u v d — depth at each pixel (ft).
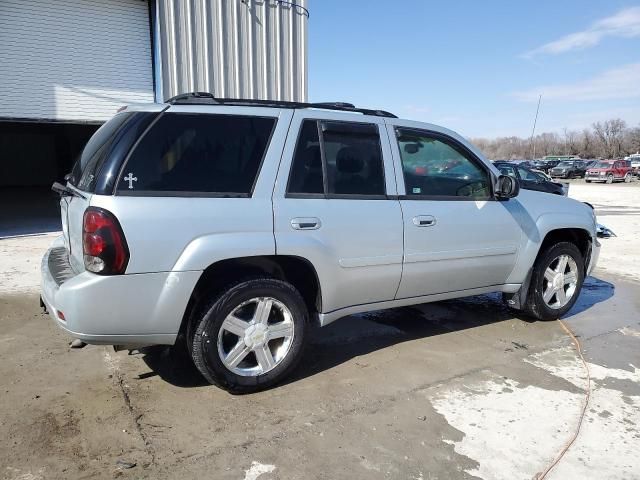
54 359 12.46
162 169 9.82
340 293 11.82
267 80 40.63
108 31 34.53
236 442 9.15
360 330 15.20
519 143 331.57
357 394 11.05
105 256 9.15
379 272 12.18
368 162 12.14
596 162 123.34
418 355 13.32
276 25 40.50
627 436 9.68
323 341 14.25
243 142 10.68
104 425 9.56
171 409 10.21
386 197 12.25
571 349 14.02
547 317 16.02
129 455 8.67
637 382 12.02
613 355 13.70
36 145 81.41
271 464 8.56
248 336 10.66
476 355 13.41
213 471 8.34
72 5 33.14
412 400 10.85
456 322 16.11
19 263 22.93
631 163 141.69
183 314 9.90
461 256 13.48
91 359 12.50
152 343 10.07
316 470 8.43
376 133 12.36
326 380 11.71
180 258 9.71
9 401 10.35
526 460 8.86
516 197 14.98
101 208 9.22
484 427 9.86
